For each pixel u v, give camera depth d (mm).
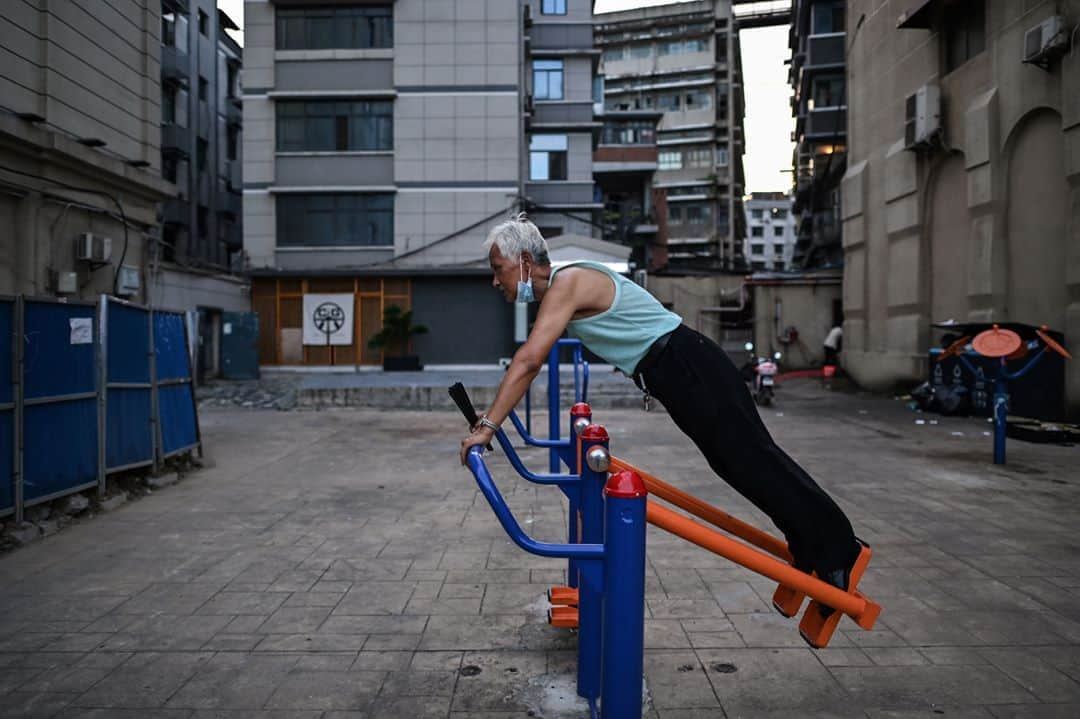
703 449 2170
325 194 22094
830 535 2123
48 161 8406
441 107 21969
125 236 9633
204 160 26375
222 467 7457
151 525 5152
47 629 3307
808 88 25531
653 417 11680
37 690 2723
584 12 24500
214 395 14586
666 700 2613
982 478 6641
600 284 2115
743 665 2900
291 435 9812
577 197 24500
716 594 3713
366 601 3643
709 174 50688
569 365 21703
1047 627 3279
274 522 5234
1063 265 9617
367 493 6215
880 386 14633
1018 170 10422
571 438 3395
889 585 3840
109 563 4285
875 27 14859
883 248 14594
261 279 21844
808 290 19188
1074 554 4383
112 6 9578
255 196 22016
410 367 21141
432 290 21875
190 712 2553
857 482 6473
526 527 5102
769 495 2104
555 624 3096
